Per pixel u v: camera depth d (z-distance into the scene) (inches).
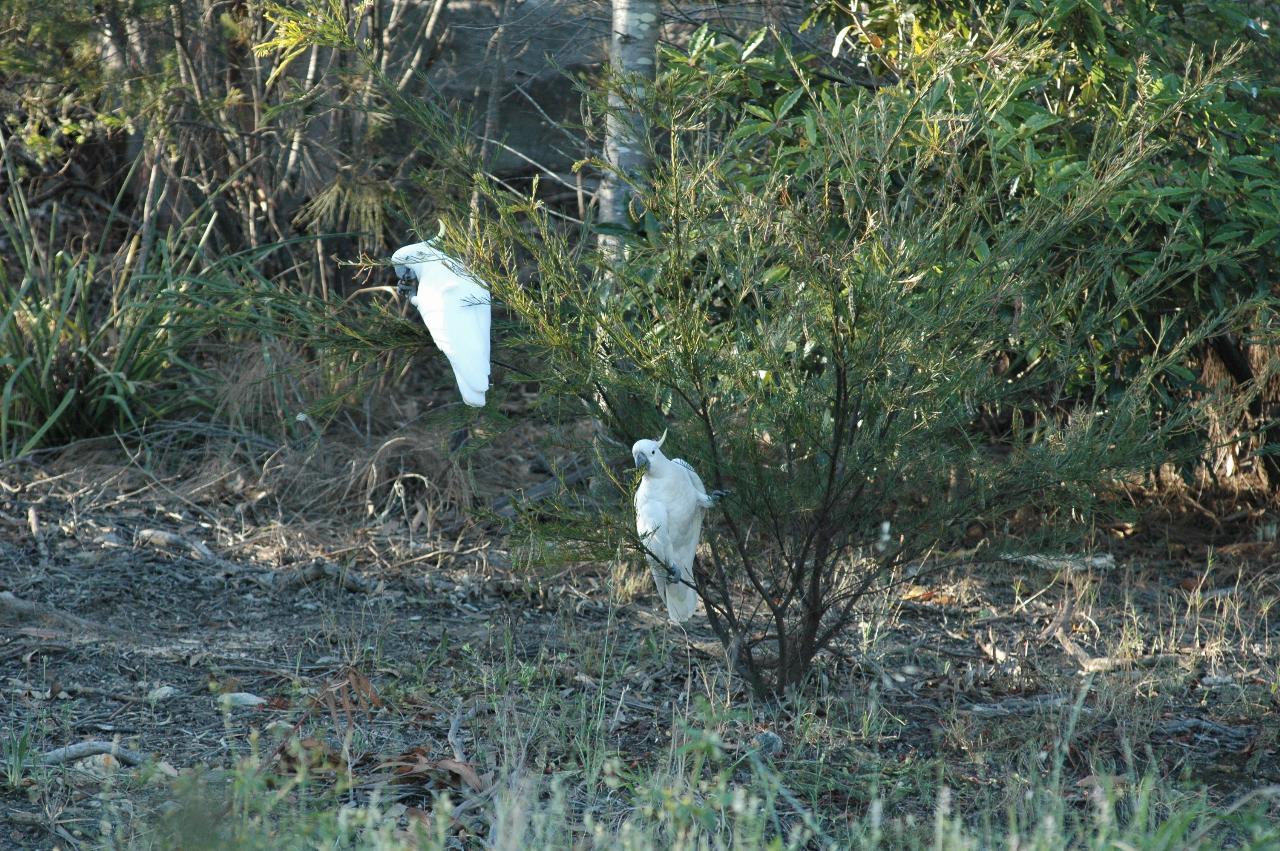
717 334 373.1
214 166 693.3
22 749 295.6
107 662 382.6
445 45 754.8
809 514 354.3
